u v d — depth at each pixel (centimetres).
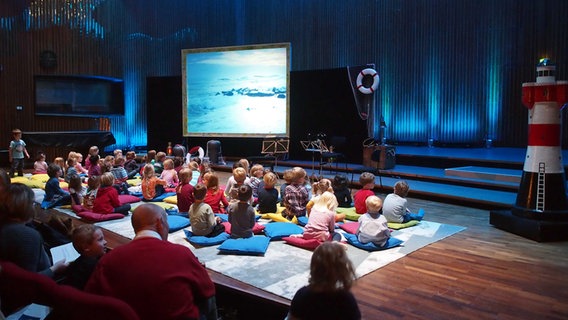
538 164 591
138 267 239
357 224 583
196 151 1284
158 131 1525
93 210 664
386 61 1444
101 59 1587
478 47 1301
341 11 1505
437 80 1368
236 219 521
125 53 1633
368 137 1173
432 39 1368
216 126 1409
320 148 1101
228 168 1240
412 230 605
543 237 558
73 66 1542
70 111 1538
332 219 513
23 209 299
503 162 970
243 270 439
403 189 627
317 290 216
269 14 1609
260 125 1355
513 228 600
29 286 227
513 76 1255
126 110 1661
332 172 1131
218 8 1644
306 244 504
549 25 1198
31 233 296
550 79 586
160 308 235
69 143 1423
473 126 1322
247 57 1352
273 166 1176
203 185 540
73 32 1536
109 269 242
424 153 1141
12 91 1465
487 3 1282
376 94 1468
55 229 459
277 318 376
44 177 987
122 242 536
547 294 395
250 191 518
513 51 1252
